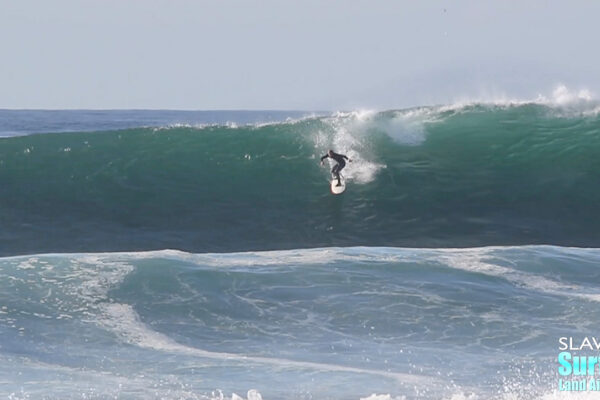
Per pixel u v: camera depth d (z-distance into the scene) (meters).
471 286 42.69
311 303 39.97
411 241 65.50
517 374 32.06
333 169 69.94
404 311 39.16
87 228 69.00
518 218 68.94
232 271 43.56
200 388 29.92
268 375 31.44
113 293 40.44
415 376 31.69
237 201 71.75
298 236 67.00
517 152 74.12
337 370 32.12
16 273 42.44
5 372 31.34
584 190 71.62
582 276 45.66
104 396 28.89
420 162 73.31
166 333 36.50
